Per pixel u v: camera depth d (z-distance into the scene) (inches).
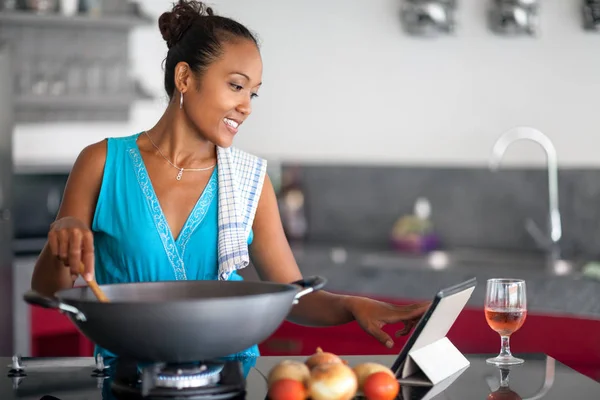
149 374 59.3
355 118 210.2
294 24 214.5
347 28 208.7
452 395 62.9
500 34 190.9
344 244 212.4
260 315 58.8
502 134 193.3
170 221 83.3
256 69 80.4
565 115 186.4
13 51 197.2
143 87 218.8
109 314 56.1
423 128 202.5
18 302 187.0
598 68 182.5
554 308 160.7
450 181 201.2
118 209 83.0
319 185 217.6
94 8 210.7
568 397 62.5
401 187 207.2
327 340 171.2
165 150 84.0
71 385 65.5
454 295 65.1
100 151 84.0
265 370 69.9
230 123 81.1
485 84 194.4
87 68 208.8
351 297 77.3
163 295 68.8
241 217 84.3
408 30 196.9
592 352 143.6
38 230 202.7
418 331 65.1
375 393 59.2
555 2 185.5
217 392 59.8
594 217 184.2
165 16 83.3
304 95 215.2
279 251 87.1
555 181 187.6
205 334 57.3
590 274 158.7
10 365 72.6
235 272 86.8
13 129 187.0
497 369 70.8
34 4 204.5
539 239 191.3
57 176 205.8
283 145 218.8
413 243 199.0
